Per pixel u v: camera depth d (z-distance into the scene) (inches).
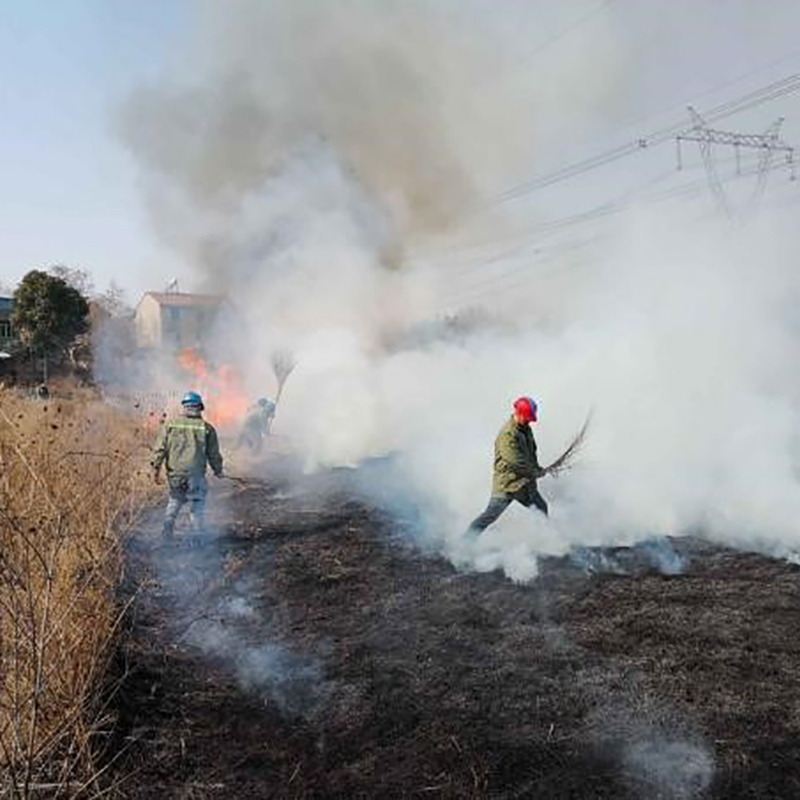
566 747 148.5
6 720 136.7
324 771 144.0
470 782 138.5
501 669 183.9
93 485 228.7
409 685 177.2
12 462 189.3
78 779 137.3
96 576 187.6
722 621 209.2
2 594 150.8
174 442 302.5
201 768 145.7
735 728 152.8
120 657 184.5
